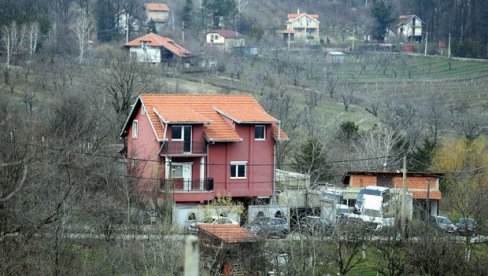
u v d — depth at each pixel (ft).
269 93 625.00
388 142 444.14
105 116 430.61
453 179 412.98
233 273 253.85
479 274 264.52
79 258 248.73
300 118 549.54
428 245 271.08
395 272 277.03
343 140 493.36
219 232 268.00
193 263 87.45
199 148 348.18
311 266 260.21
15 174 224.12
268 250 262.88
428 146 457.68
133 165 336.29
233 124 355.56
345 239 276.82
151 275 235.81
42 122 386.11
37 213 233.55
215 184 350.84
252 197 355.15
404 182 293.02
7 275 209.97
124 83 531.09
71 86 538.06
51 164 270.46
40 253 229.04
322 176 424.05
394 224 306.14
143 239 262.06
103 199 279.90
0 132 232.12
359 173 387.96
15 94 537.65
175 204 335.06
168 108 353.10
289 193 348.59
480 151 451.94
